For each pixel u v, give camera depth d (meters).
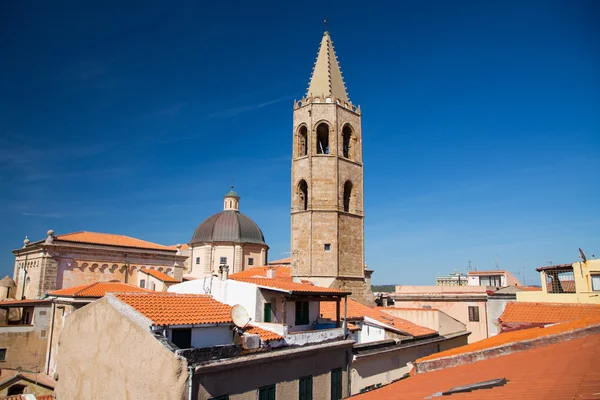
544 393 10.26
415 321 55.91
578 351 15.19
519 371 14.34
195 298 32.44
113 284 57.94
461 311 67.00
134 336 25.98
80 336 30.56
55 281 71.00
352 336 42.00
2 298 76.88
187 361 23.70
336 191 62.34
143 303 28.38
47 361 53.44
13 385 45.91
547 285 51.94
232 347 26.83
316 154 63.47
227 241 93.38
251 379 27.31
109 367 27.20
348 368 36.22
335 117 64.69
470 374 16.83
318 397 32.56
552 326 23.53
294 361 30.86
